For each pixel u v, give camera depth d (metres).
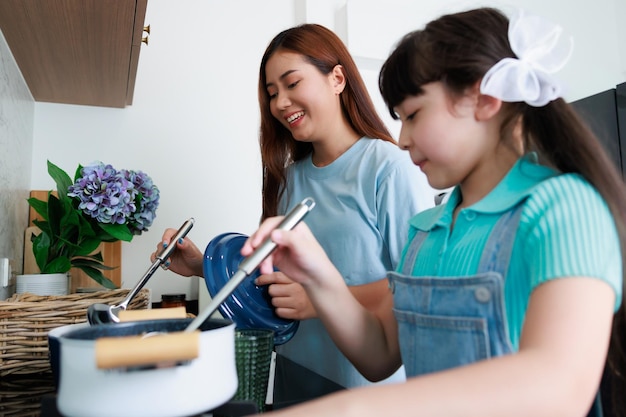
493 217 0.55
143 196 1.28
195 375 0.38
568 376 0.36
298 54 1.03
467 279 0.53
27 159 1.54
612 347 0.52
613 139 2.09
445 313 0.55
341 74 1.07
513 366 0.36
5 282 1.19
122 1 1.04
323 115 1.05
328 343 1.00
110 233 1.21
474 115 0.54
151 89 1.77
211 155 1.82
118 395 0.36
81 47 1.26
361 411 0.34
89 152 1.69
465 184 0.61
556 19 2.55
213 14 1.87
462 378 0.36
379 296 0.91
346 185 1.05
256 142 1.88
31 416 0.66
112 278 1.61
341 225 1.02
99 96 1.62
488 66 0.52
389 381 0.99
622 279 0.47
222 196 1.83
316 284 0.65
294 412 0.34
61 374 0.39
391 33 2.06
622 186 0.50
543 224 0.46
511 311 0.50
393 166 1.00
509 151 0.56
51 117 1.66
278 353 1.12
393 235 0.97
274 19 1.96
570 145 0.52
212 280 0.76
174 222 1.76
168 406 0.37
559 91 0.51
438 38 0.55
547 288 0.42
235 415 0.48
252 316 0.77
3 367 0.84
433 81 0.54
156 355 0.35
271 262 0.63
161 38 1.79
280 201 1.20
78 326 0.53
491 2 2.09
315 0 2.01
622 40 2.66
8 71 1.25
